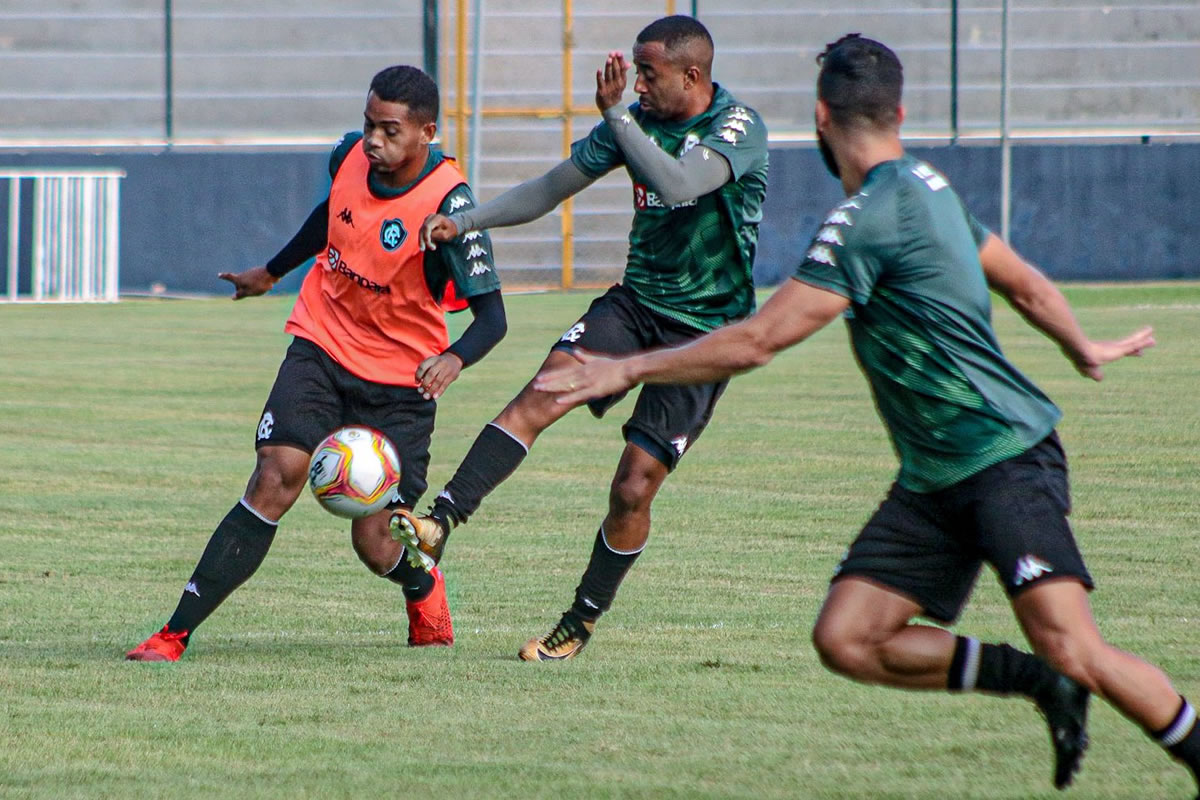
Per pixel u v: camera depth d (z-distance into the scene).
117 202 86.25
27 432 41.50
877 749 16.22
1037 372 52.28
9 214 87.19
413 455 21.55
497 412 45.38
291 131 98.19
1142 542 27.30
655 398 21.00
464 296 20.77
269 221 89.38
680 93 20.95
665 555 27.16
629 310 21.62
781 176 89.88
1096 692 13.80
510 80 96.62
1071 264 90.62
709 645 21.14
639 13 96.94
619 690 18.69
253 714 17.42
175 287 89.81
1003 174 88.81
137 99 97.56
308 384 21.05
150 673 19.33
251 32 97.88
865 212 13.90
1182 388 48.06
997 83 96.88
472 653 20.94
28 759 15.52
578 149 20.73
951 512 14.44
